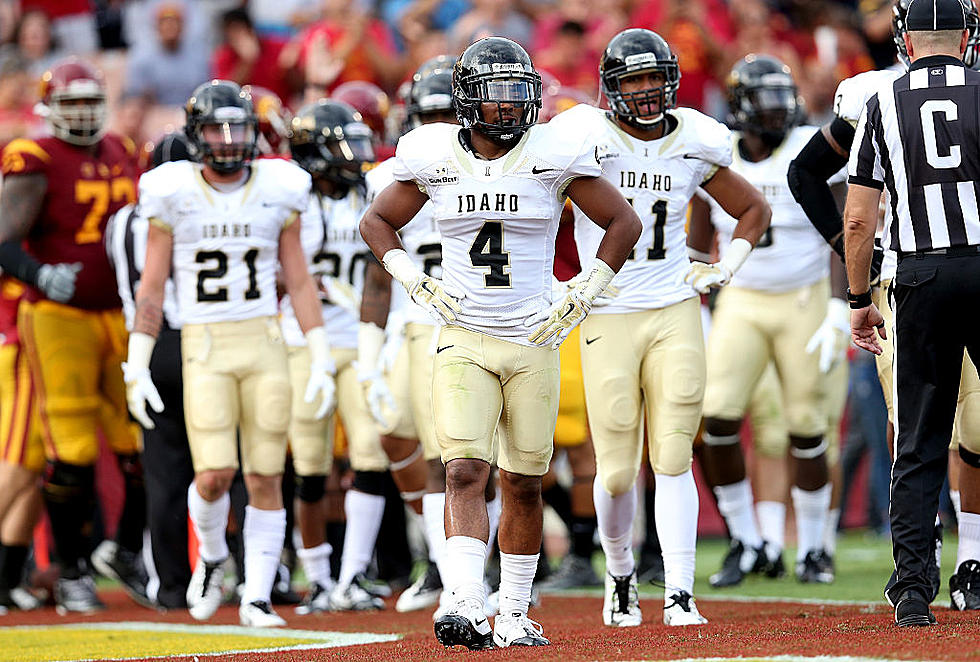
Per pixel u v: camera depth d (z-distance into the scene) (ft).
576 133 51.52
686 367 58.54
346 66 124.26
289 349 75.46
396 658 48.37
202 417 66.03
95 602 82.38
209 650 57.67
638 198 59.06
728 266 59.00
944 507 111.04
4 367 83.56
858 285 52.60
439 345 52.29
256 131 66.54
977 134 49.65
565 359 80.74
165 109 128.67
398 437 72.59
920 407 50.80
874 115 51.34
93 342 82.53
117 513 100.73
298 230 68.33
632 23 133.18
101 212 82.99
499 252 51.34
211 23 140.87
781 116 78.18
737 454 81.82
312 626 66.28
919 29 51.62
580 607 71.61
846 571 89.56
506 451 52.54
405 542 86.79
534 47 134.10
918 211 50.39
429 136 51.85
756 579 85.51
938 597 66.03
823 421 81.20
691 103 129.59
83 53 141.28
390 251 53.31
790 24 140.56
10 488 82.89
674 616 57.82
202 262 66.13
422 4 136.46
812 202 61.98
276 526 67.92
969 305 49.73
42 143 81.92
